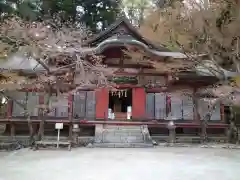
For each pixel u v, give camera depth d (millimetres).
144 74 21922
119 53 21844
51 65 17734
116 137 18672
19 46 14516
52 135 20422
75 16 28250
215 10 7027
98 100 21531
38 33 14281
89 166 10711
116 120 20938
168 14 9602
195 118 21219
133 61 21859
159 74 21969
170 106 21875
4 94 18906
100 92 21594
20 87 18344
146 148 16953
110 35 22078
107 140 18281
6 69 17766
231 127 20344
